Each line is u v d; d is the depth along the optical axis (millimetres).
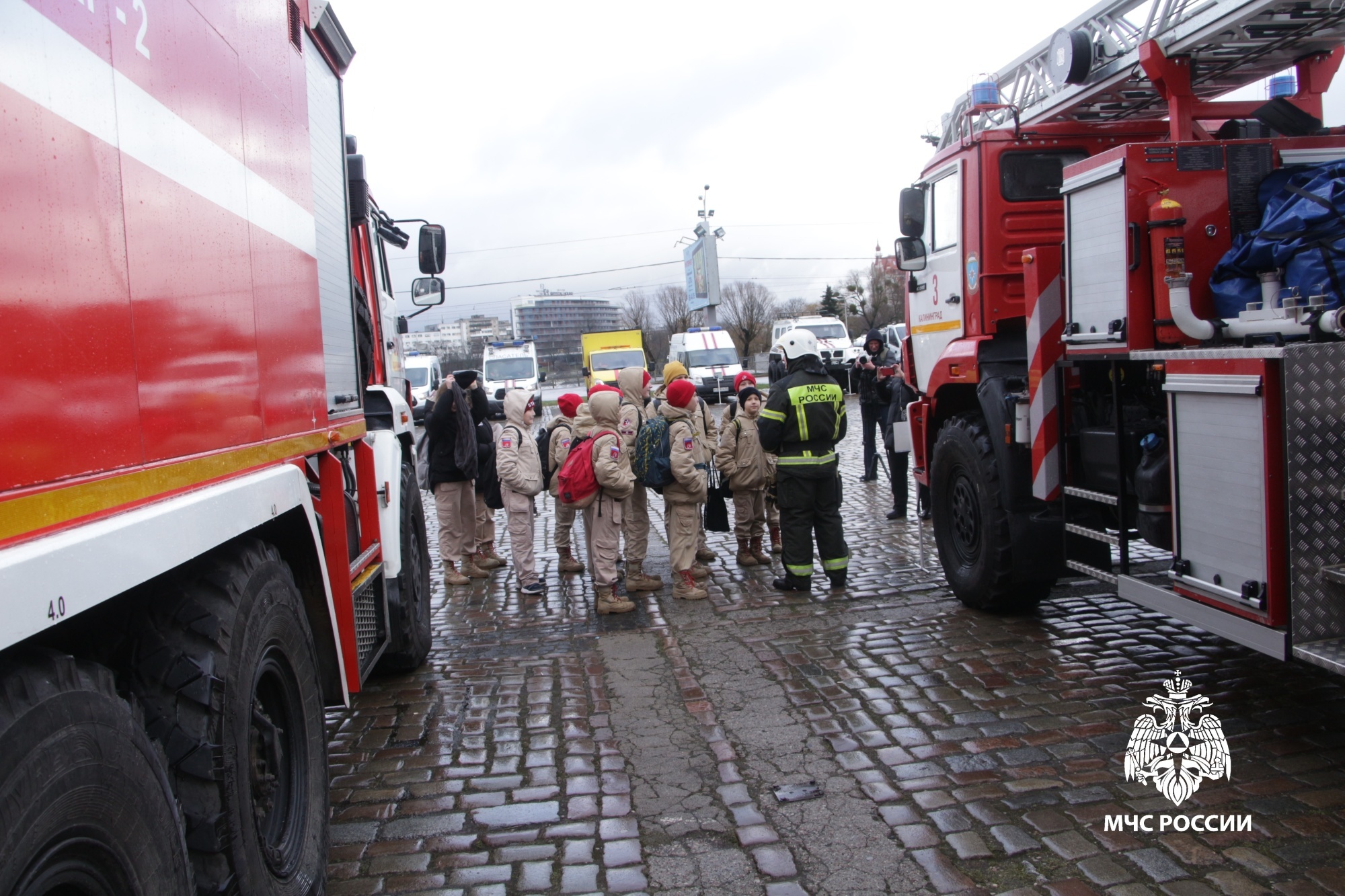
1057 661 4816
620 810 3471
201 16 2330
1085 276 4379
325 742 2973
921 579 6762
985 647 5105
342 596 3426
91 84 1715
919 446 6629
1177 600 3773
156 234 1970
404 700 4832
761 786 3607
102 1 1778
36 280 1494
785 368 6625
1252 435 3297
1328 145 4129
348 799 3674
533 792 3654
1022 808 3305
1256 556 3299
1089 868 2898
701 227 46000
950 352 6094
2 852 1319
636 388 7277
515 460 6906
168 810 1841
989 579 5484
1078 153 5840
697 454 6574
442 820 3453
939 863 2982
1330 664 3027
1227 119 5230
